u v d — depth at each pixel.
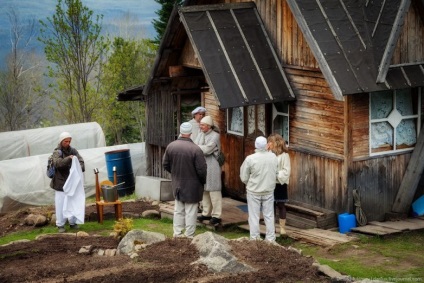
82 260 12.33
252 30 16.72
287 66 16.20
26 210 17.80
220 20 16.69
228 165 18.59
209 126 15.44
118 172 21.08
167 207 17.27
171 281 10.93
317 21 15.03
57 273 11.58
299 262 11.67
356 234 14.78
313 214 15.48
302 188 16.11
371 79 14.62
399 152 15.68
